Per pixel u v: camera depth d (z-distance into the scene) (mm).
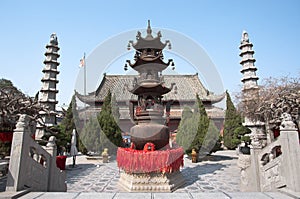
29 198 5387
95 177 12852
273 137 16281
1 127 10820
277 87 17344
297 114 12938
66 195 5633
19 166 5895
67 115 21656
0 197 5207
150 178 9211
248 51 27312
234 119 25109
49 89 25984
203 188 10195
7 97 11141
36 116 12273
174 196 5496
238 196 5488
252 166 8039
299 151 5969
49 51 26969
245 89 23641
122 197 5418
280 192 5910
